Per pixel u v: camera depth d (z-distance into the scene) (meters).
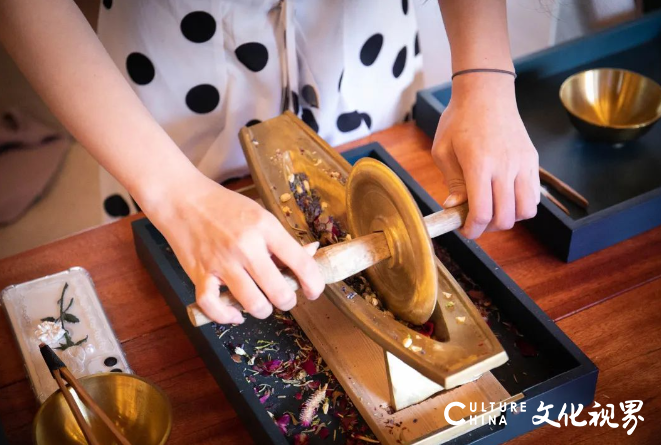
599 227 0.89
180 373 0.81
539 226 0.93
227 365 0.74
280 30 1.00
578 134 1.06
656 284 0.87
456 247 0.88
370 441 0.72
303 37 1.02
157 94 1.02
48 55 0.65
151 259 0.88
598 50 1.19
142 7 0.94
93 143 0.66
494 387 0.74
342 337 0.81
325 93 1.08
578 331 0.82
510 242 0.94
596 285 0.88
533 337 0.79
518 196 0.71
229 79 1.03
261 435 0.70
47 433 0.66
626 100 1.06
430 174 1.04
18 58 0.66
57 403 0.67
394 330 0.67
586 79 1.07
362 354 0.79
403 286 0.69
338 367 0.78
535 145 1.04
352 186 0.73
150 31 0.96
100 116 0.65
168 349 0.84
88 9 1.74
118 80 0.67
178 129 1.06
